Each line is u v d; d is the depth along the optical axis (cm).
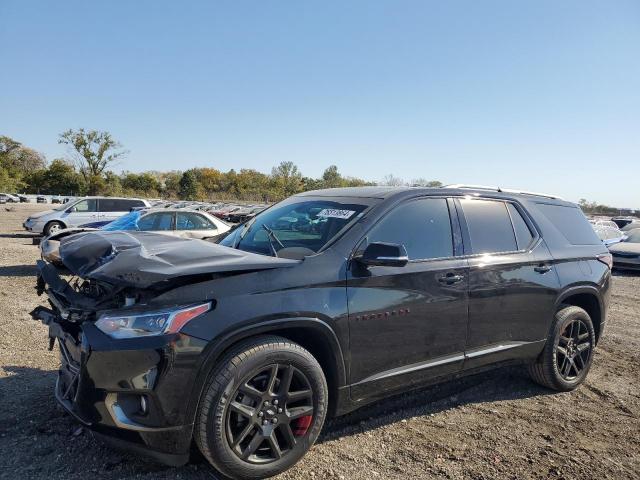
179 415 257
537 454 338
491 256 395
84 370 257
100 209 1945
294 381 296
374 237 337
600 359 567
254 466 279
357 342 314
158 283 259
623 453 346
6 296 760
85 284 324
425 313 346
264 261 295
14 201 6088
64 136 6506
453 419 388
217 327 263
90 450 310
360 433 355
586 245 489
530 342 421
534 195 476
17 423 338
